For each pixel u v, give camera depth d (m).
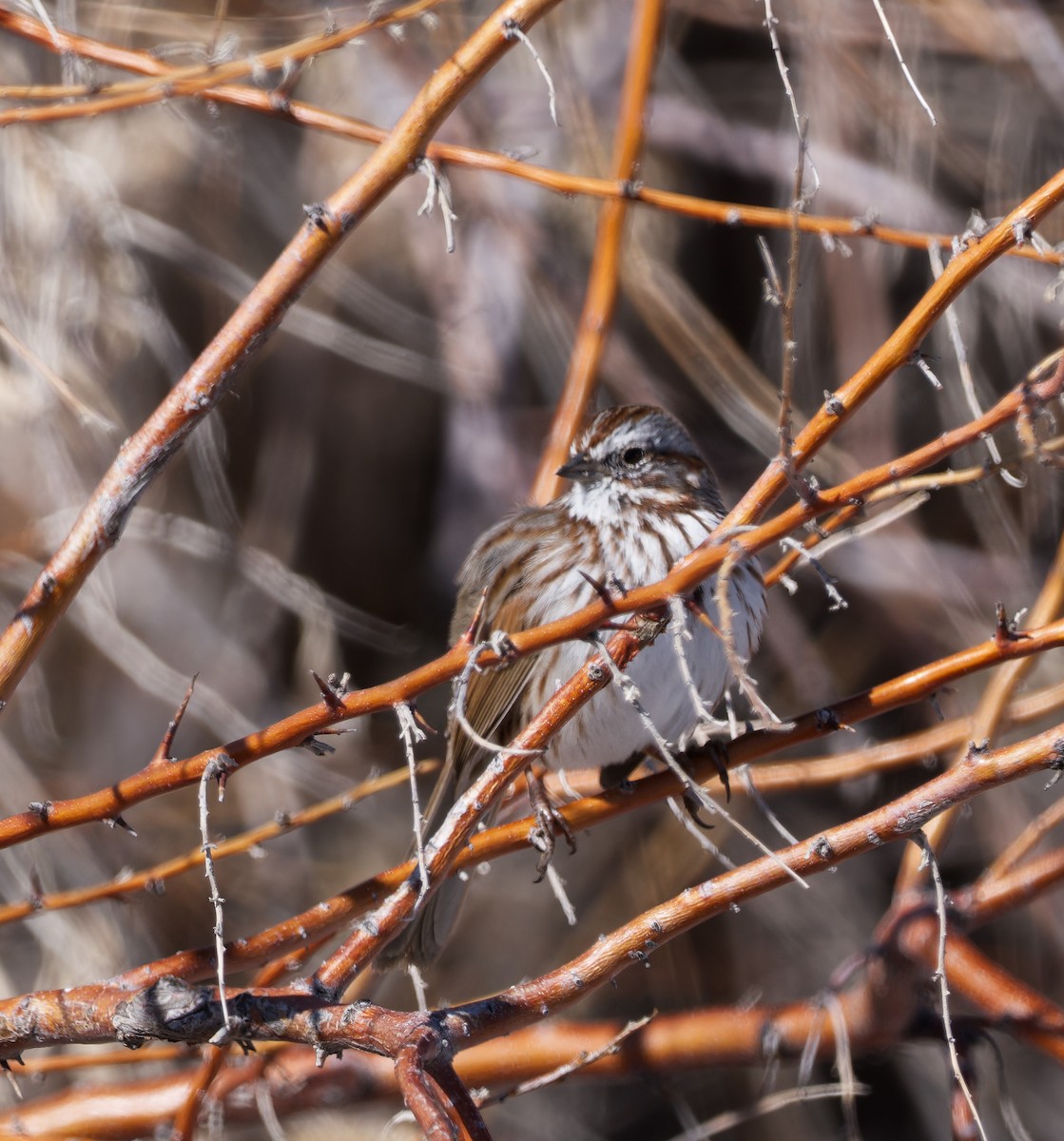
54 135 11.53
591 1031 7.38
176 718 5.27
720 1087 13.21
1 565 10.95
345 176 12.80
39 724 11.72
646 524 8.44
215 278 11.70
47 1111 6.94
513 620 8.40
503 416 13.63
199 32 10.34
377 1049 4.62
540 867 6.19
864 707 5.87
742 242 13.58
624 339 13.14
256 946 5.90
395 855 13.02
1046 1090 12.91
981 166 12.31
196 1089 5.91
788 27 12.23
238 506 13.37
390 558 14.28
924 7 11.91
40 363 6.23
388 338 13.54
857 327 12.09
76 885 11.14
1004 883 7.14
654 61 7.78
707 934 13.43
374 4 6.36
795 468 4.87
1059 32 12.37
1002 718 7.13
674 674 7.62
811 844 5.21
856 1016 7.14
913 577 12.91
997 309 11.84
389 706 5.02
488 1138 4.41
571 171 12.68
